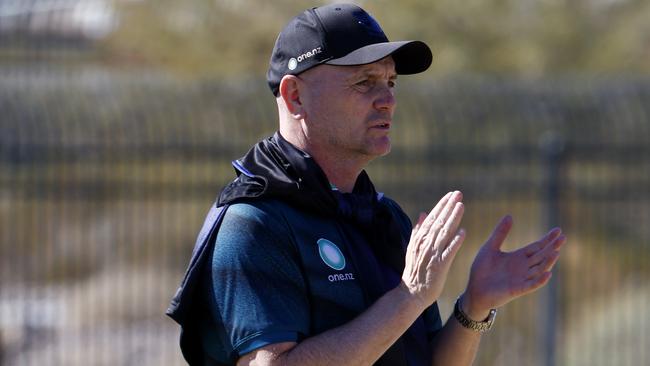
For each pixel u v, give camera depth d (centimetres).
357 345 950
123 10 6488
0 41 5747
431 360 1127
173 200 3522
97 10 6444
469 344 1122
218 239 998
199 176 3584
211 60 6406
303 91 1061
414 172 3775
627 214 4559
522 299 3888
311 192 1023
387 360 1038
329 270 1006
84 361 3728
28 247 4944
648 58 6756
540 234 3328
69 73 4356
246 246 982
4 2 5834
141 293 4328
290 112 1073
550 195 3278
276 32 6412
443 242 972
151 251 4766
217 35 6462
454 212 982
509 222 1128
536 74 6450
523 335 3834
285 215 1007
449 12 6412
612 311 3756
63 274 4784
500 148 3547
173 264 4691
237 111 3962
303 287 993
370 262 1046
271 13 6462
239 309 969
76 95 3881
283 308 973
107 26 6444
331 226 1037
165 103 3903
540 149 3344
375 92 1058
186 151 3416
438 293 974
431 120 3928
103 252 4928
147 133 3809
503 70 6438
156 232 4794
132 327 4034
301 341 970
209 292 995
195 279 1000
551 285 3167
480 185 3566
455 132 4034
